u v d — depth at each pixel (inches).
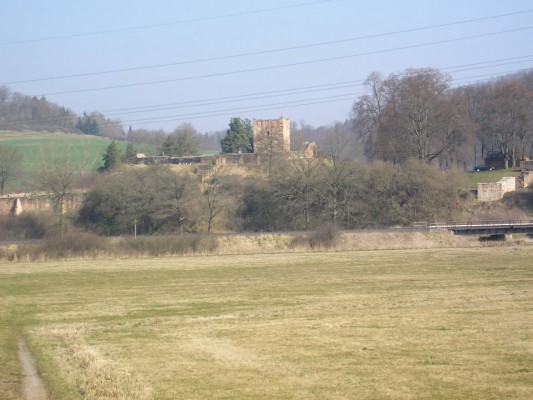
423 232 4008.4
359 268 2783.0
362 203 4741.6
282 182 4739.2
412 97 5639.8
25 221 4416.8
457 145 5679.1
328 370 1033.5
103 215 4498.0
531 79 6806.1
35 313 1833.2
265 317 1611.7
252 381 979.9
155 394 925.8
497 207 4867.1
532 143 6781.5
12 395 958.4
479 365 1038.4
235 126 7391.7
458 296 1883.6
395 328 1379.2
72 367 1119.0
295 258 3233.3
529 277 2322.8
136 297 2112.5
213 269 2847.0
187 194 4522.6
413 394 893.2
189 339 1339.8
